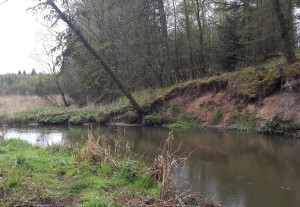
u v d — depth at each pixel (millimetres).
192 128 20812
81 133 20266
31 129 23234
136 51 27641
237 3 24125
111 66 27766
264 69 20328
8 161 8523
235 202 7500
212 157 12102
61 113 27422
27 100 36969
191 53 27297
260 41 23016
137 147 14281
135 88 28844
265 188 8461
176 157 12094
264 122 17703
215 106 21359
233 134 17516
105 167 8469
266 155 12227
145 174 8172
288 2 19859
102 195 6988
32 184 7129
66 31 22375
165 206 6668
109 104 27984
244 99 19938
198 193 7996
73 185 7398
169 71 27875
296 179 9203
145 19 27828
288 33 19953
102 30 29969
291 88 17453
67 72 31812
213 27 28781
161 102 24047
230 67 25766
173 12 28062
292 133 16188
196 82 23344
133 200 6820
